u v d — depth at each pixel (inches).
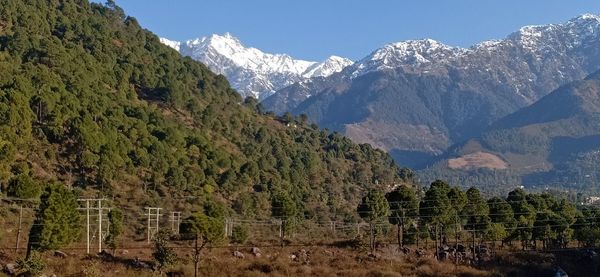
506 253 3885.3
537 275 3368.6
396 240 4293.8
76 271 2496.3
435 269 3142.2
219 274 2689.5
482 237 4084.6
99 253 2923.2
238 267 2827.3
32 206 3693.4
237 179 6407.5
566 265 3644.2
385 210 3791.8
